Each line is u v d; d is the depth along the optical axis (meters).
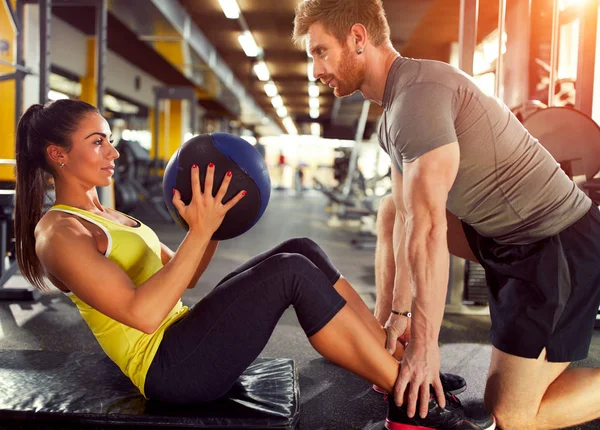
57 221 1.07
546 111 1.86
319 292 1.10
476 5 2.26
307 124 19.50
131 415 1.17
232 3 6.13
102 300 1.00
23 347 1.90
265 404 1.24
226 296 1.12
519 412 1.22
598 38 2.56
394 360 1.14
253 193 1.12
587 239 1.19
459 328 2.26
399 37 7.33
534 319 1.17
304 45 1.25
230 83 10.80
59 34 8.20
